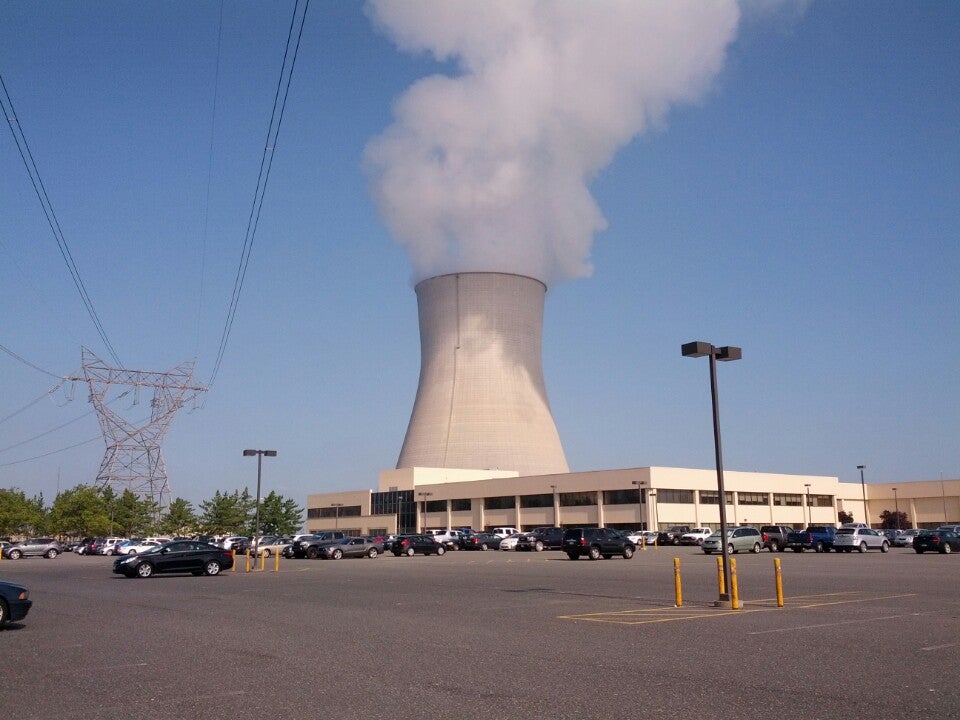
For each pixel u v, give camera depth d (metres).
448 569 38.03
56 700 9.38
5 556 61.00
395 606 19.84
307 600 21.83
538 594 23.03
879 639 13.43
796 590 23.02
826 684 9.84
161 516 97.12
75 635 14.90
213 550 36.00
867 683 9.89
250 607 19.98
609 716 8.38
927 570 32.62
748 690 9.55
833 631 14.41
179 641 13.99
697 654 12.10
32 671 11.21
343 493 109.31
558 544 64.19
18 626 16.31
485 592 23.95
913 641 13.20
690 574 31.66
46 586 28.75
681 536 69.50
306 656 12.21
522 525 88.88
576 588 25.19
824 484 96.69
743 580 27.12
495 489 89.81
